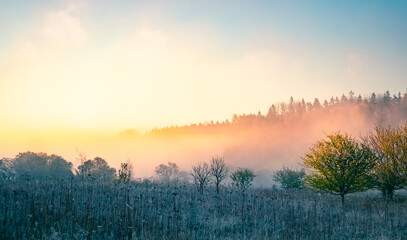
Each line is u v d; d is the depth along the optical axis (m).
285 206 14.99
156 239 8.64
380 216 14.06
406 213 14.74
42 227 8.27
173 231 9.47
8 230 7.69
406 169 18.45
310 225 11.81
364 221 12.83
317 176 18.88
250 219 12.32
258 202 15.98
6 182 14.67
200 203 14.88
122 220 9.53
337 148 17.92
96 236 8.31
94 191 14.12
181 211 12.34
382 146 19.91
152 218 10.56
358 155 17.55
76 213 9.78
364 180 18.05
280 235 10.12
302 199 19.91
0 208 9.07
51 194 12.34
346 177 17.55
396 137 19.23
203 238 9.14
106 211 10.66
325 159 18.08
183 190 19.89
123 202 12.00
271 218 12.56
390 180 19.23
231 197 17.69
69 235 8.12
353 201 19.22
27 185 14.14
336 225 12.11
